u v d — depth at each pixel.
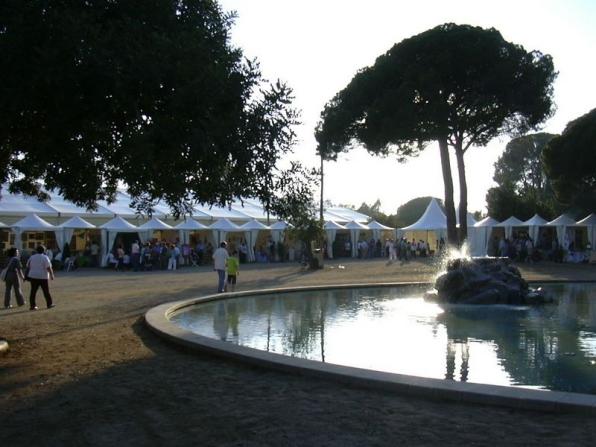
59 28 5.42
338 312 13.59
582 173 34.22
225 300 15.82
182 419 5.14
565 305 14.93
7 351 8.41
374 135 27.30
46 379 6.76
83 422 5.10
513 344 9.41
